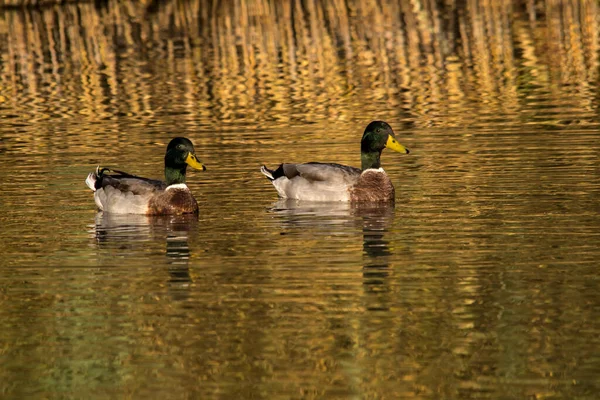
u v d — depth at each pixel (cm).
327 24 4112
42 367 1097
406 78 3086
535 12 4269
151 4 4844
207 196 1881
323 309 1237
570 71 3112
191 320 1212
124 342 1154
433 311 1219
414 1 4569
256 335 1161
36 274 1405
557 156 2069
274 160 2141
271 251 1493
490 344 1120
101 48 3784
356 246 1508
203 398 1016
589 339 1124
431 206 1744
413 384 1034
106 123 2600
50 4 4847
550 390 1012
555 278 1323
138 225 1681
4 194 1902
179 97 2917
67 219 1723
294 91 2947
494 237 1529
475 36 3775
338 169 1845
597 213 1638
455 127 2419
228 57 3522
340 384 1038
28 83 3206
